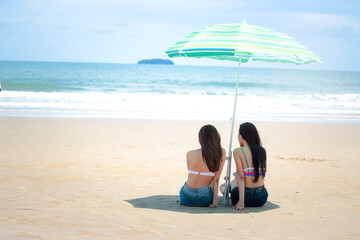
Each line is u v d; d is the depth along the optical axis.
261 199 4.93
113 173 7.16
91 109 20.88
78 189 5.88
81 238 3.49
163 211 4.68
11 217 4.21
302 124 17.11
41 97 25.59
